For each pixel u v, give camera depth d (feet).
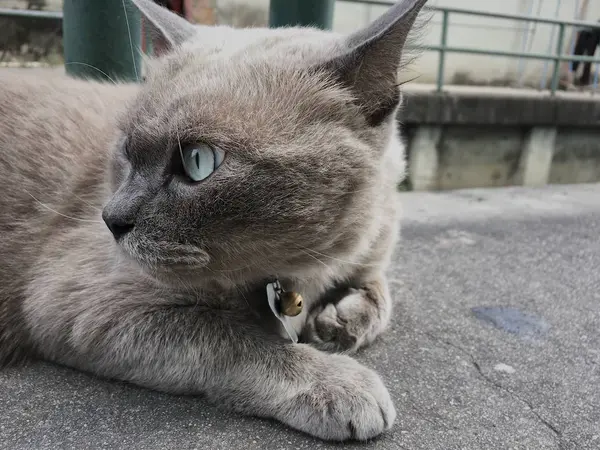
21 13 2.15
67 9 1.62
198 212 0.84
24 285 1.11
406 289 1.51
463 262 1.77
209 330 0.97
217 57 0.95
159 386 0.98
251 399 0.93
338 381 0.93
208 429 0.90
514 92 3.73
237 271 0.91
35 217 1.16
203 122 0.84
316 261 0.94
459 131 3.32
